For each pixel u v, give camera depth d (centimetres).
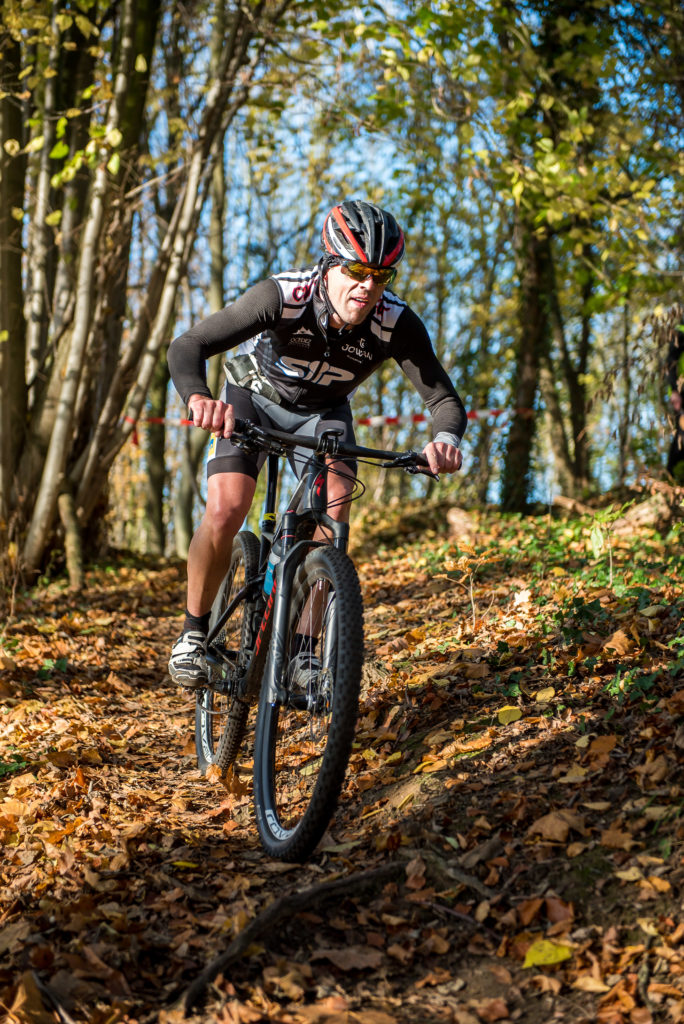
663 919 208
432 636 435
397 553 819
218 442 332
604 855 230
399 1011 196
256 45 898
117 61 845
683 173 902
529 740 290
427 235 2020
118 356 953
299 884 248
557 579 482
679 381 470
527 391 1180
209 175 925
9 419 789
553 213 823
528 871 232
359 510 1313
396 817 271
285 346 309
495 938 216
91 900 240
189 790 339
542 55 999
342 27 807
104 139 756
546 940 207
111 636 612
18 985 203
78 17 726
